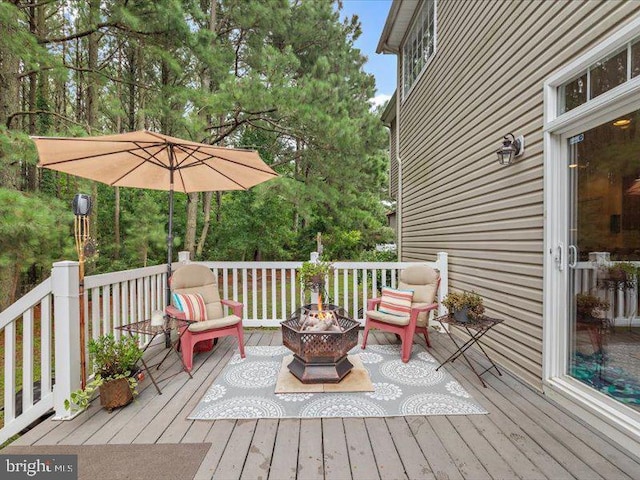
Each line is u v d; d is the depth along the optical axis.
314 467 1.79
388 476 1.73
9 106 5.23
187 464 1.81
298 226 12.68
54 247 4.36
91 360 2.71
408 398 2.55
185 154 3.50
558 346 2.60
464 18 4.21
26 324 2.31
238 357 3.41
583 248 2.44
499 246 3.35
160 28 5.21
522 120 2.99
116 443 2.00
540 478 1.71
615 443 2.00
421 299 3.79
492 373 3.05
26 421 2.29
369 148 7.89
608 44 2.12
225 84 5.67
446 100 4.82
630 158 2.10
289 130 7.05
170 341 3.69
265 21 7.21
